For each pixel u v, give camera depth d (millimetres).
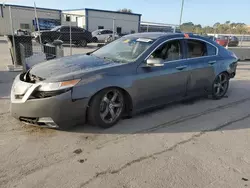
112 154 3031
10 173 2570
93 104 3471
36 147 3121
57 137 3406
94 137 3457
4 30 30766
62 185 2412
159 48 4246
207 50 5211
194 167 2832
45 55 7645
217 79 5535
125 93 3844
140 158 2971
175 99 4672
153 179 2572
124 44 4586
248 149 3334
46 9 32344
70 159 2881
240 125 4176
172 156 3053
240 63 12992
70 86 3229
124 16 34219
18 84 3414
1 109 4418
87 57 4340
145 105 4152
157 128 3879
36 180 2473
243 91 6676
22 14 31031
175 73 4426
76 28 19609
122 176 2600
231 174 2725
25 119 3330
